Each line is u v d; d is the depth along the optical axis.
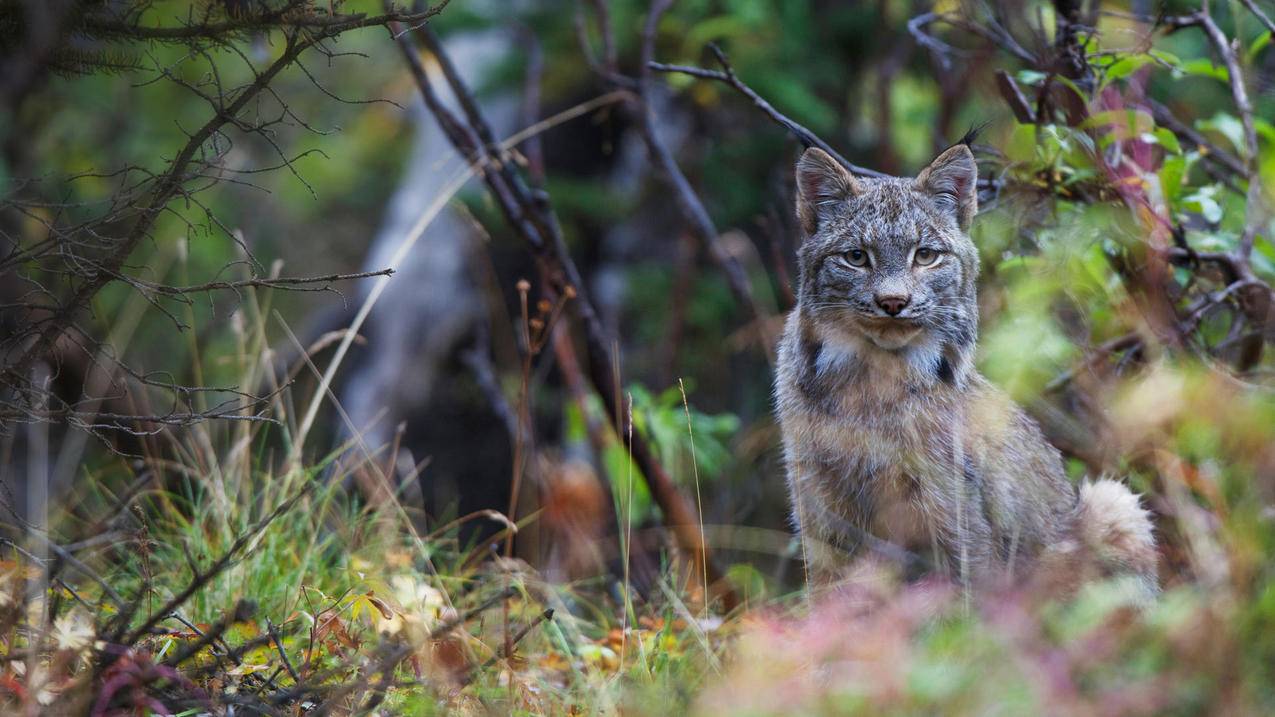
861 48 18.06
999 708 5.67
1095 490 9.57
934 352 9.23
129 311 14.89
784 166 17.42
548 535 13.47
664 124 19.12
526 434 14.02
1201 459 8.07
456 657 7.91
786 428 9.59
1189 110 13.98
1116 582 7.87
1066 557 9.08
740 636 8.80
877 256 9.18
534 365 18.92
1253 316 9.79
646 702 7.34
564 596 11.12
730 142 18.56
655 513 13.41
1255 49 10.41
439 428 20.53
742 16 16.34
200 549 9.57
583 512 13.85
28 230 9.73
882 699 5.88
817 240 9.55
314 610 8.41
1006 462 9.27
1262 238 10.14
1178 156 10.51
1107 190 9.99
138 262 14.98
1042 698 5.69
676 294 17.16
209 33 7.46
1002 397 9.62
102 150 20.11
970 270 9.55
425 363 20.58
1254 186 9.89
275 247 24.84
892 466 9.07
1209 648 5.97
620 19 17.11
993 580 8.44
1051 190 10.23
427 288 20.53
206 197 21.05
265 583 9.31
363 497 12.21
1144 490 9.82
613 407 12.91
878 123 16.89
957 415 9.12
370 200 26.50
